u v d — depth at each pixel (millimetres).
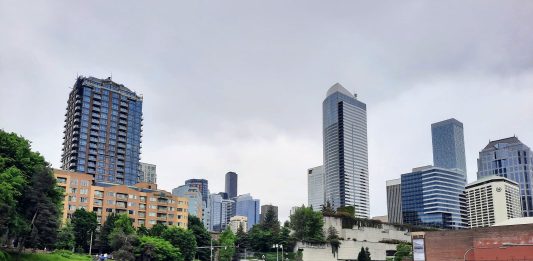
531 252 88562
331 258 170000
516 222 107938
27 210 91062
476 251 95250
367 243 183375
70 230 138125
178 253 136750
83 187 178875
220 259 154625
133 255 124125
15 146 91250
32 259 90688
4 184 77875
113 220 150625
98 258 119062
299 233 169875
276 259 157875
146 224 187875
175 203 196250
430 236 104375
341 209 197750
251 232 171250
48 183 93750
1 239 85812
